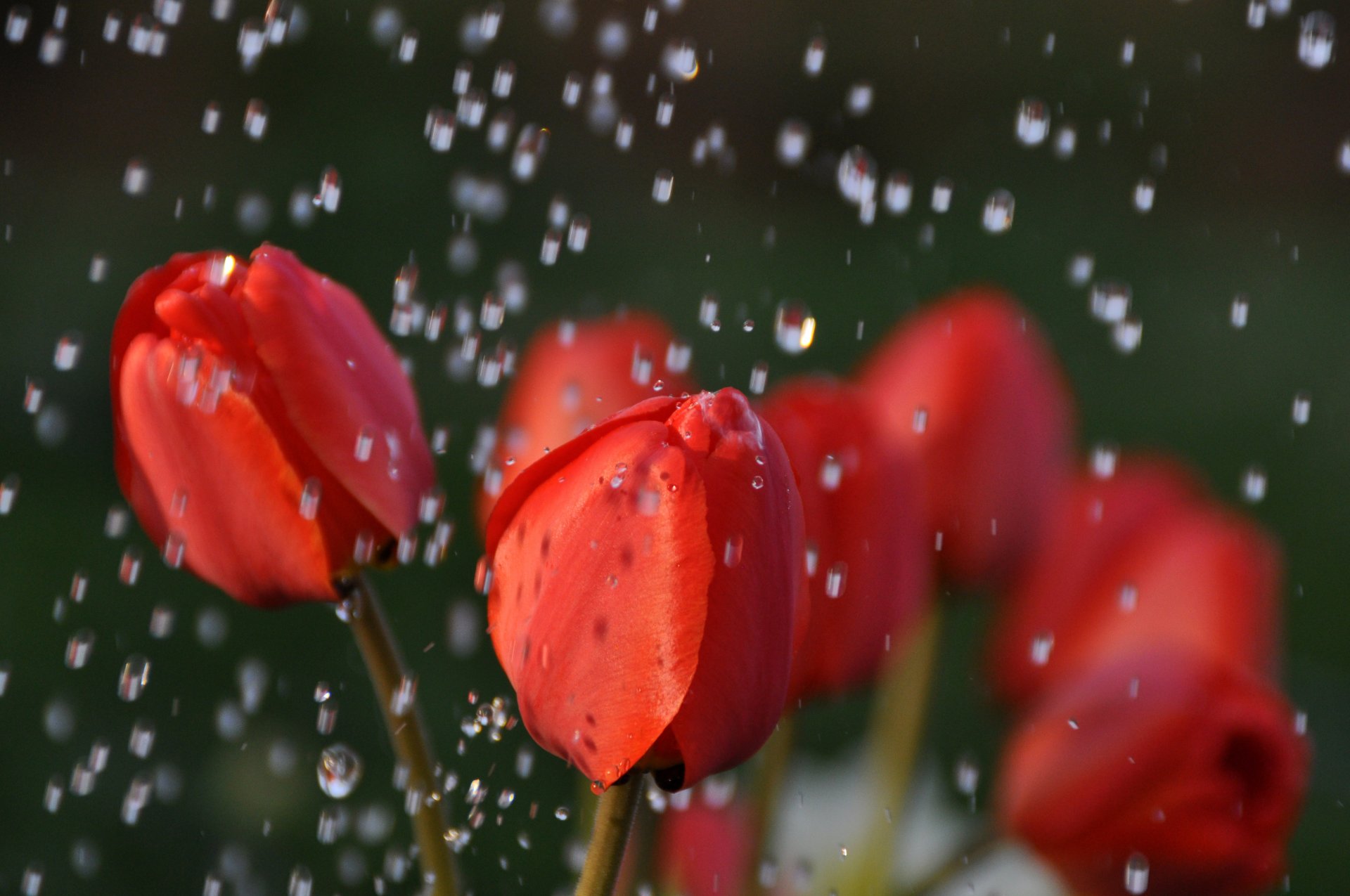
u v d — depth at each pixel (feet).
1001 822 2.92
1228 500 7.81
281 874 4.24
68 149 10.40
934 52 12.53
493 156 10.64
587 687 2.54
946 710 5.08
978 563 2.98
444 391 6.94
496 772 4.10
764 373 2.90
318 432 2.62
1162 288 10.52
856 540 2.76
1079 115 12.68
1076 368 9.28
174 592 6.00
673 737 2.56
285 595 2.68
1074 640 3.03
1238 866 2.87
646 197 10.47
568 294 8.70
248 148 10.66
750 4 11.75
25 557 6.07
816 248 10.04
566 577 2.54
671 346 2.98
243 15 11.60
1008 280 10.17
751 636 2.54
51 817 4.56
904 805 2.97
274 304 2.61
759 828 2.85
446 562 5.99
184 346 2.62
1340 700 5.81
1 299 8.48
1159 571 3.02
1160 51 13.03
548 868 3.55
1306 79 12.82
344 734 5.05
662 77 11.44
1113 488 3.05
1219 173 12.18
